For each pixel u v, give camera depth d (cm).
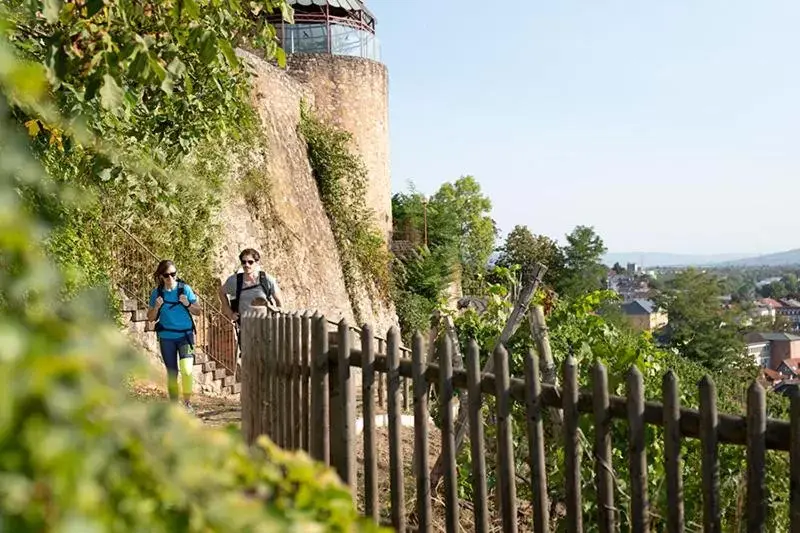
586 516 509
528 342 824
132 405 117
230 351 1653
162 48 450
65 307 119
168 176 351
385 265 3050
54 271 123
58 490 95
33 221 124
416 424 431
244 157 2114
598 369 365
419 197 4144
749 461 323
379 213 3266
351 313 2730
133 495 114
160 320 884
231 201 1981
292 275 2294
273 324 512
